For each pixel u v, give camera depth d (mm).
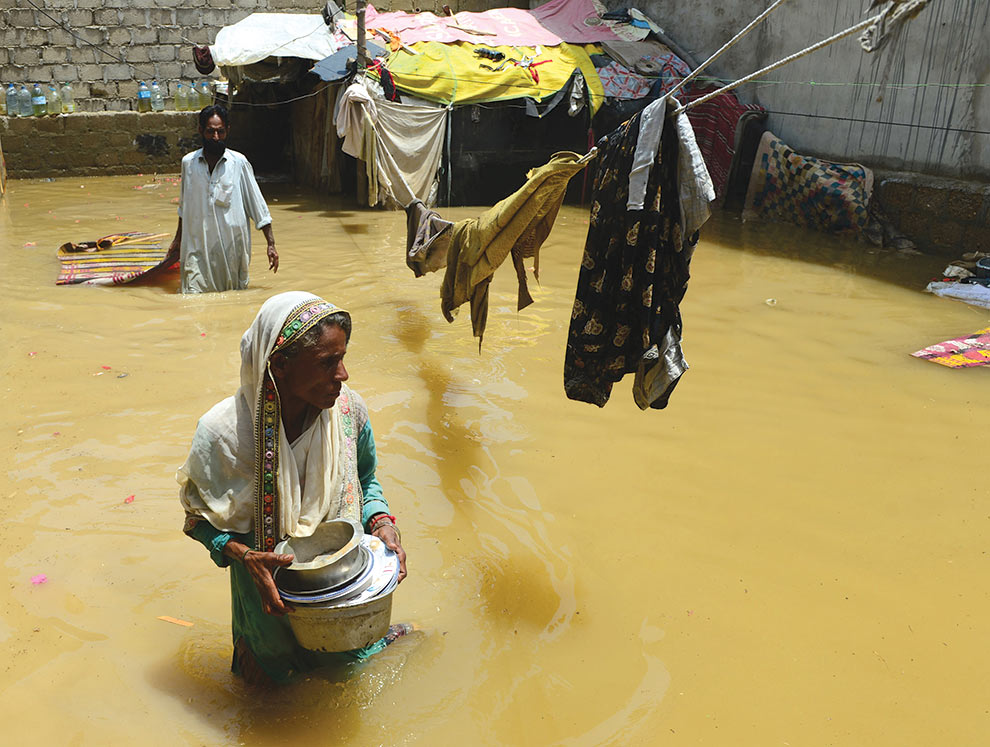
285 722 2598
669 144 3523
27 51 15234
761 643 3096
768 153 12242
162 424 4809
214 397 5199
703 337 6738
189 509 2533
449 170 13820
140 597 3270
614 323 3779
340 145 14188
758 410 5273
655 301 3699
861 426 5078
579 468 4434
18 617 3113
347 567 2488
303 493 2539
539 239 5023
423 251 6738
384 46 13375
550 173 4625
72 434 4645
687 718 2697
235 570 2598
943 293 8258
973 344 6625
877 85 11047
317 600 2418
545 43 14023
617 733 2615
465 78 13117
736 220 12492
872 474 4477
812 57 12031
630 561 3602
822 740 2619
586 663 2949
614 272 3705
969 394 5621
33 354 5848
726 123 13133
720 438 4855
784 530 3896
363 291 7836
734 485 4309
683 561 3617
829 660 3012
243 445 2473
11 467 4262
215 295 7477
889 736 2648
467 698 2736
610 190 3646
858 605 3348
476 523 3873
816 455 4680
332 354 2357
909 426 5094
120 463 4344
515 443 4695
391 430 4809
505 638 3064
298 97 15156
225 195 7398
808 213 11641
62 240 9977
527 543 3723
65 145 15383
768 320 7262
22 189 14141
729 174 13195
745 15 13195
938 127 10297
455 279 5621
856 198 10953
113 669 2840
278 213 12531
